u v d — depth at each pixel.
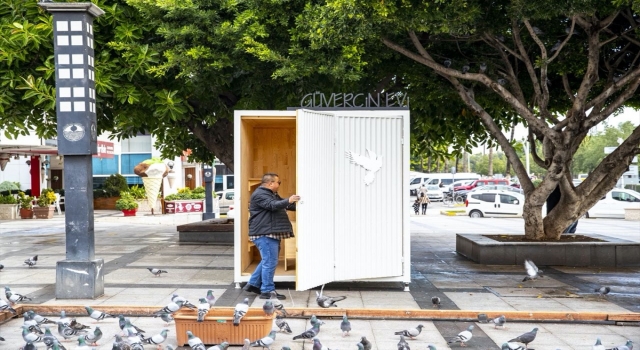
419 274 11.47
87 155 8.91
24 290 9.59
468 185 52.78
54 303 8.55
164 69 11.98
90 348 5.79
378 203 9.88
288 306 8.51
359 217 9.77
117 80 12.50
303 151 8.89
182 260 13.08
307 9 11.20
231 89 14.63
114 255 13.94
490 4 11.20
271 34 12.27
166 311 7.05
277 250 9.12
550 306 8.64
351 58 11.21
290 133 11.52
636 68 12.12
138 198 33.97
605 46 13.31
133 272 11.41
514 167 13.38
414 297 9.28
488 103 15.13
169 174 36.72
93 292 8.86
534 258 12.62
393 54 13.12
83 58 8.73
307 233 8.98
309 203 9.06
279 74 11.32
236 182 9.88
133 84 12.75
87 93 8.78
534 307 8.57
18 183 37.06
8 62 11.55
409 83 14.77
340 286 10.12
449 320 8.16
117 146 45.19
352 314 8.23
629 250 12.55
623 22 12.79
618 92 14.89
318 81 13.02
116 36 12.14
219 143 16.56
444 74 12.47
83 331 6.75
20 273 11.33
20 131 15.59
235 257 9.83
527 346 6.75
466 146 17.52
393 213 9.95
